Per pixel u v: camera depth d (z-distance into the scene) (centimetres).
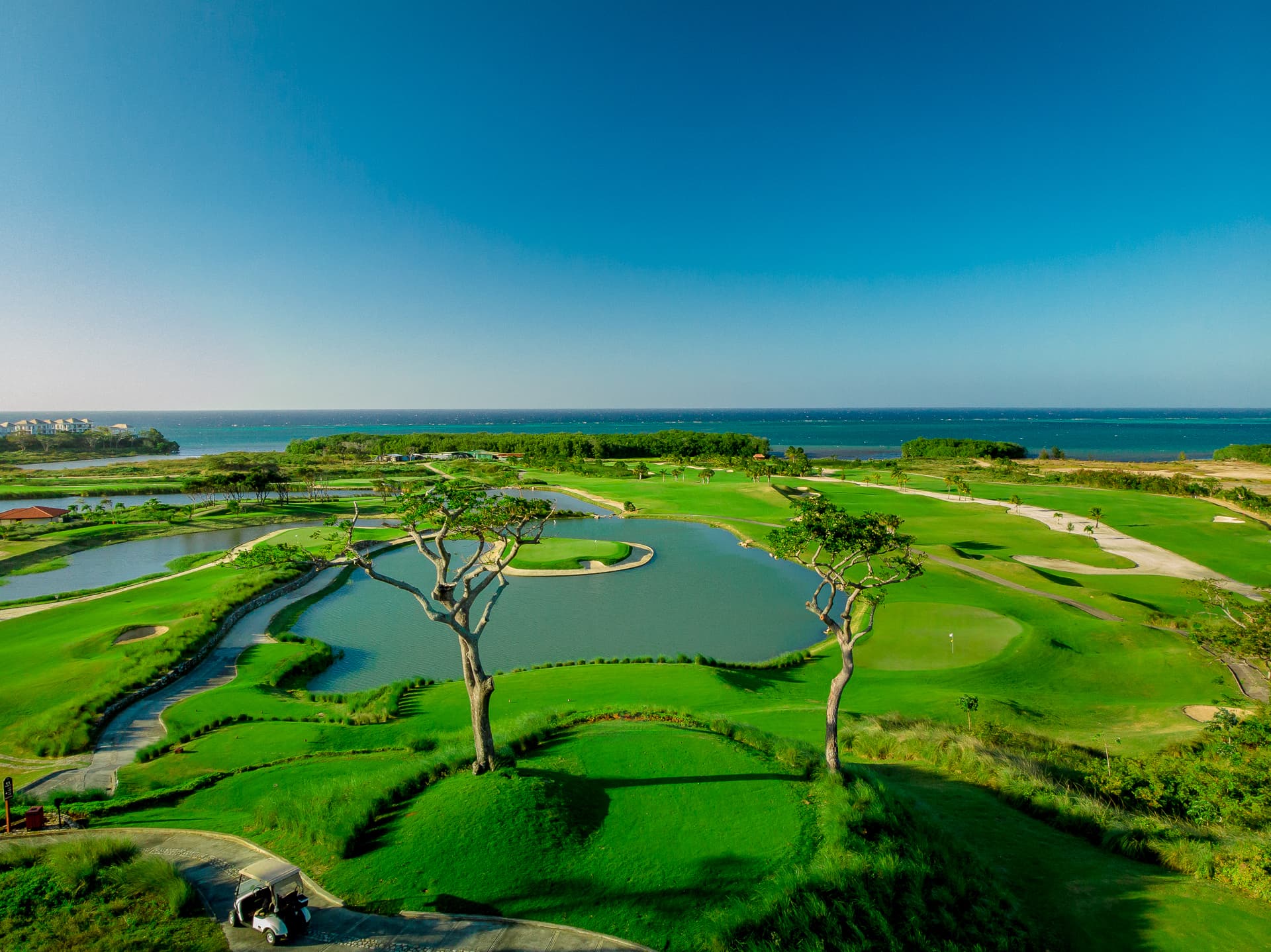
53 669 4675
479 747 2383
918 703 4062
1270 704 3023
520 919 1653
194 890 1784
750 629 6419
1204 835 2142
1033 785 2566
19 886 1800
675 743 2741
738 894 1748
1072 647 5191
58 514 11538
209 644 5419
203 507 13162
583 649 5866
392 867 1875
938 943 1591
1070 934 1642
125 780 3088
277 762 3178
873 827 2055
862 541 2505
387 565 8912
